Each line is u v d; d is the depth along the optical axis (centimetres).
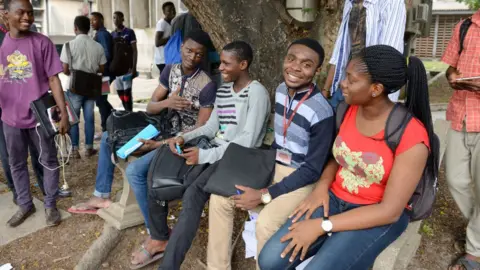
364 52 187
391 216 187
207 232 319
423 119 197
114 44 611
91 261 291
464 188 282
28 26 296
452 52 275
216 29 363
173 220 334
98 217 346
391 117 188
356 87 188
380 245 196
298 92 245
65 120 317
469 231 275
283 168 251
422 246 299
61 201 379
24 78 306
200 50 296
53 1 1691
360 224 191
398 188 185
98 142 583
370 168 194
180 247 244
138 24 1231
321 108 235
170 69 319
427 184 200
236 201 236
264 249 208
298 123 241
